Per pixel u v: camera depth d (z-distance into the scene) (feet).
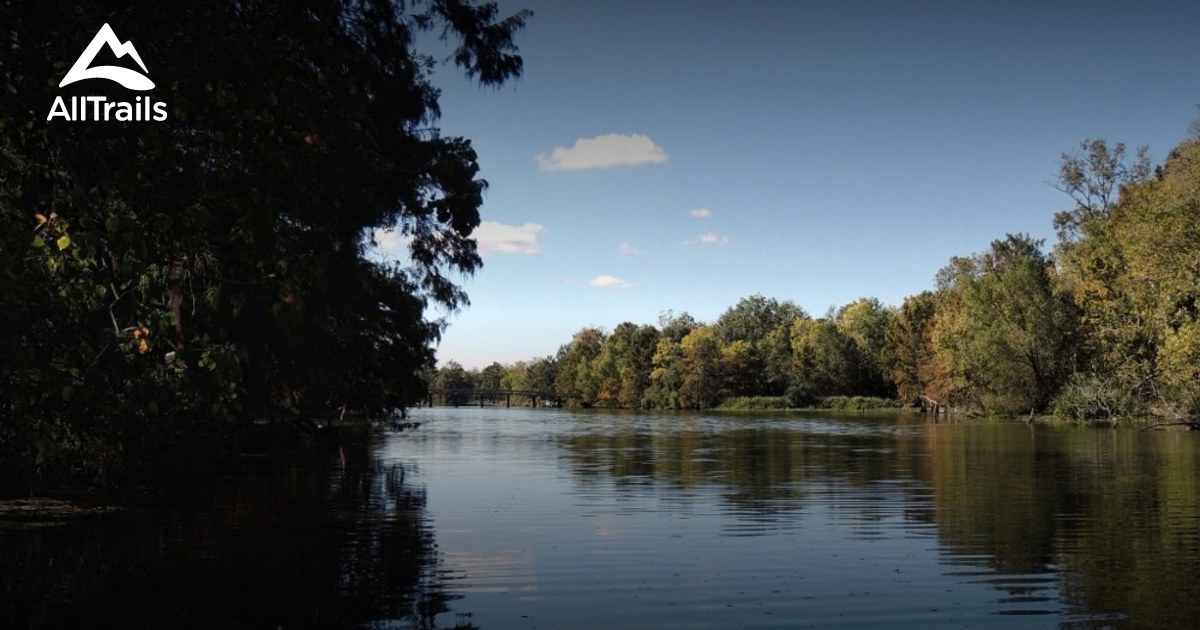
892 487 61.62
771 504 52.39
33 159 27.22
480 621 26.50
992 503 52.60
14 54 25.72
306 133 27.66
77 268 23.98
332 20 38.68
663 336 448.24
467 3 48.62
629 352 427.33
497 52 49.60
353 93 29.78
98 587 30.50
